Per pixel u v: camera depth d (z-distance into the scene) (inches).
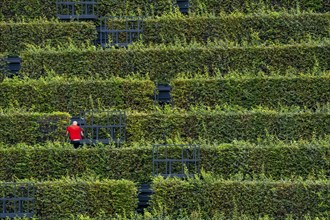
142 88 3991.1
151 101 3991.1
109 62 4138.8
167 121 3841.0
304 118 3816.4
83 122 3949.3
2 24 4306.1
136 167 3718.0
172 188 3518.7
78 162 3715.6
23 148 3722.9
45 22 4303.6
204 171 3624.5
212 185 3511.3
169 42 4269.2
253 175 3604.8
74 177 3713.1
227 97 3969.0
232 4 4387.3
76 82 3996.1
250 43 4249.5
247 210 3499.0
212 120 3828.7
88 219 3462.1
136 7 4424.2
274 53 4111.7
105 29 4323.3
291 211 3486.7
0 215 3540.8
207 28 4269.2
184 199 3516.2
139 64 4136.3
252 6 4379.9
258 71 4111.7
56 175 3715.6
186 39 4274.1
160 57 4136.3
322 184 3491.6
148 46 4269.2
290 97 3961.6
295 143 3686.0
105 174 3718.0
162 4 4421.8
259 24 4256.9
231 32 4261.8
